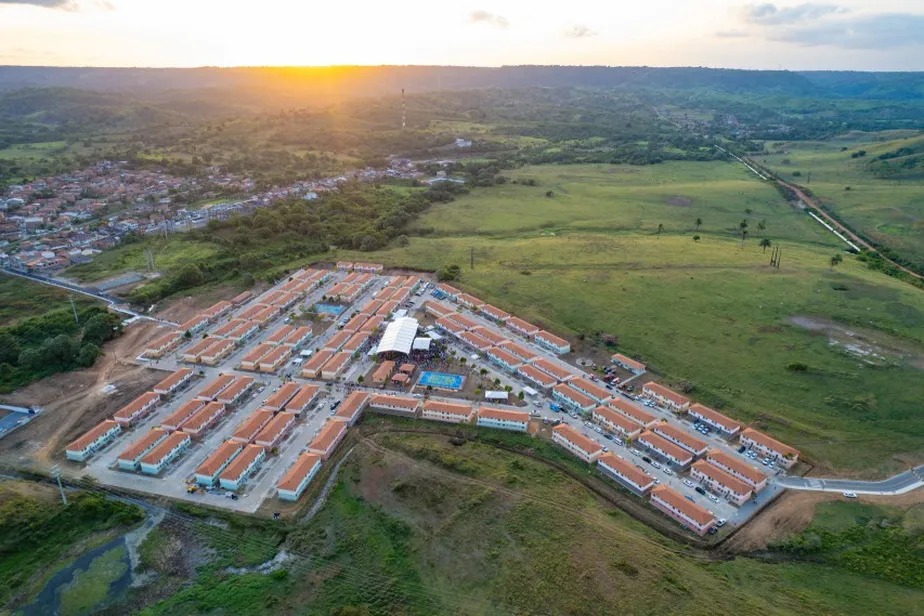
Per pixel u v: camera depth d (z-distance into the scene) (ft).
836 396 568.00
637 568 366.43
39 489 444.96
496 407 568.41
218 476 460.14
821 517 424.87
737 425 529.45
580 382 597.52
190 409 545.03
